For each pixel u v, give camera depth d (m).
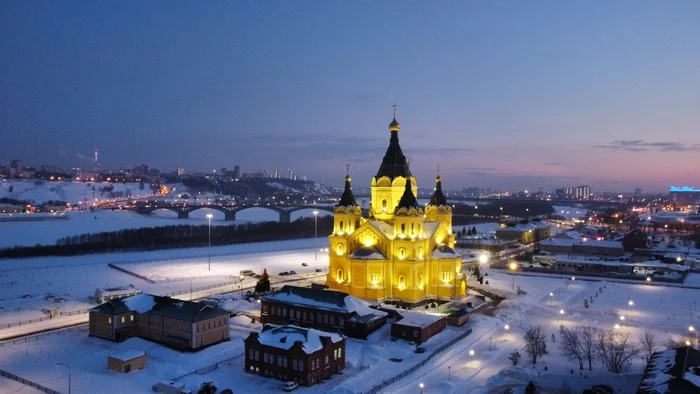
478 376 92.31
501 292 158.12
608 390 82.50
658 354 79.69
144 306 113.44
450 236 161.38
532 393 83.00
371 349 104.88
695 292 163.38
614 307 142.12
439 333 115.50
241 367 95.38
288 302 121.44
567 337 101.06
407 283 141.00
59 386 84.44
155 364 95.38
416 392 84.81
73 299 147.38
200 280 177.12
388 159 158.50
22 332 114.69
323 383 88.31
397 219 144.12
